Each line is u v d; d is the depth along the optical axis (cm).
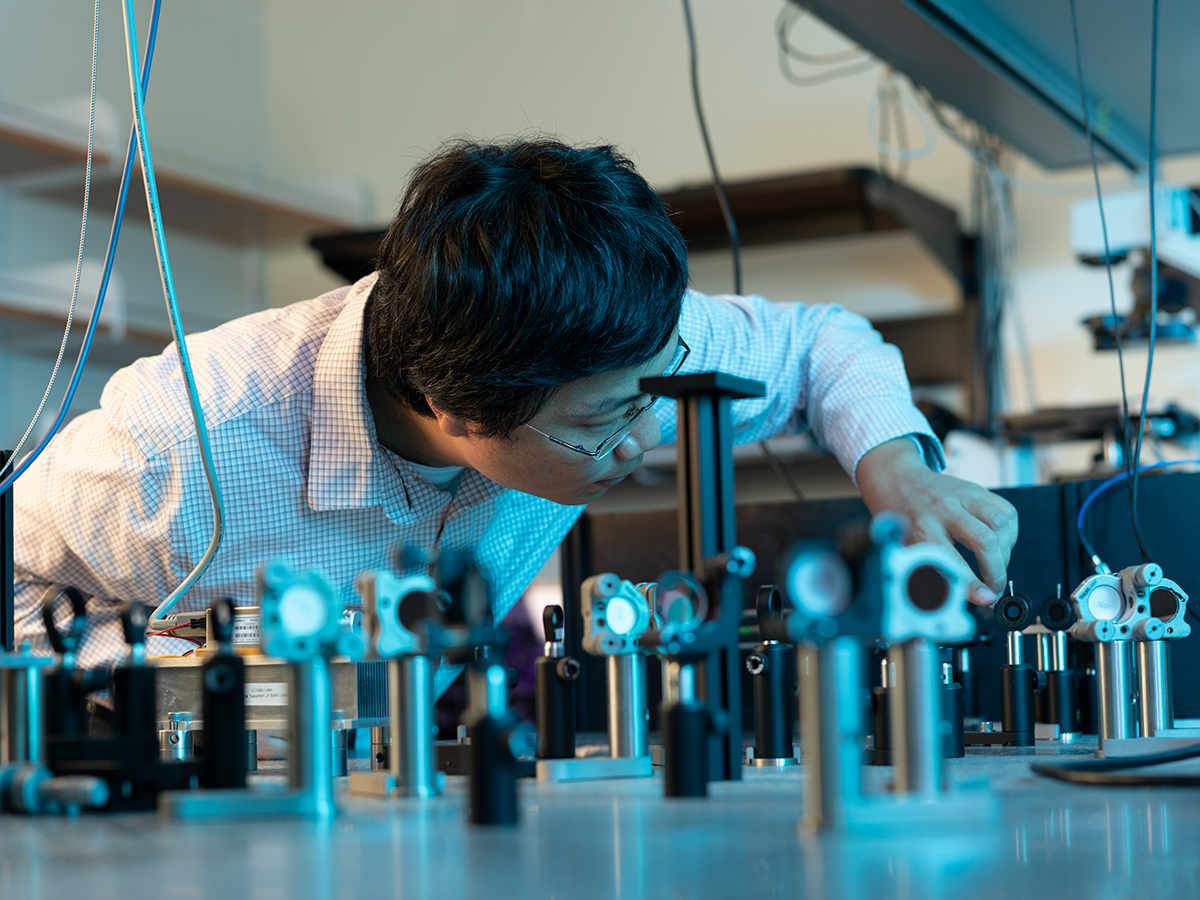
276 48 523
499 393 99
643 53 455
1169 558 131
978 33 189
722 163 438
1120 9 185
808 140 425
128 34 101
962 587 57
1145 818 57
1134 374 367
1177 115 236
